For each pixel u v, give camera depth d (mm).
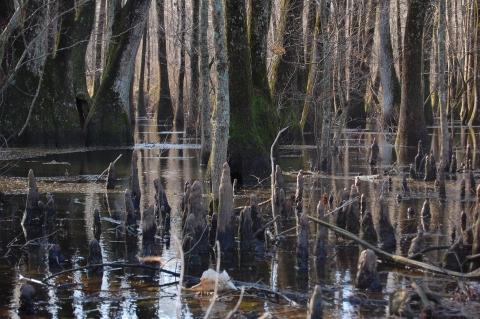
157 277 8164
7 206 12852
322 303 7008
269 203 13133
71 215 12039
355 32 24875
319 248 9117
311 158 22969
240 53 16641
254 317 6672
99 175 17859
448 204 13195
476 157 22844
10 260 8953
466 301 6895
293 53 27688
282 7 27703
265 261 8938
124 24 27594
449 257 8398
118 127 27688
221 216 9492
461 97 46188
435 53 38000
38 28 23844
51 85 25375
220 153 11305
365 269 7586
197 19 31750
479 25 36969
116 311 6898
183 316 6703
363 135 34625
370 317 6641
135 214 11867
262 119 18625
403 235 10352
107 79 27688
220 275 7602
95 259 8578
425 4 24531
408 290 7258
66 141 25828
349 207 10531
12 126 24578
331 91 19094
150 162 21844
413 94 25438
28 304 6871
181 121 43281
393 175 18359
